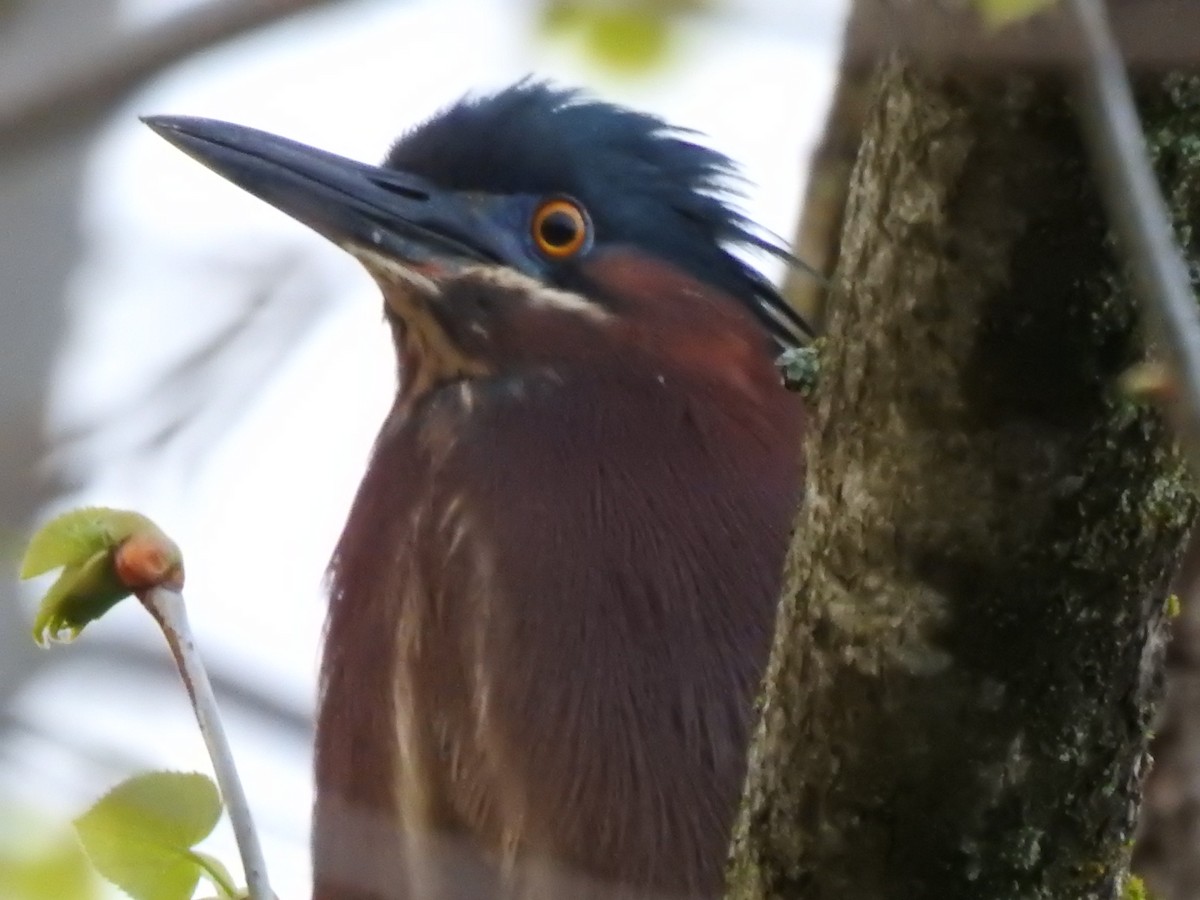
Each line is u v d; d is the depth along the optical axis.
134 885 5.59
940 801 5.03
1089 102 3.90
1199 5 4.25
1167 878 8.24
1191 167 4.49
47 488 6.35
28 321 9.79
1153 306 3.80
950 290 4.64
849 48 5.06
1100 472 4.73
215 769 5.21
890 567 4.89
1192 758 8.25
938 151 4.57
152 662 6.39
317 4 3.77
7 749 6.07
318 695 8.12
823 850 5.15
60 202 10.15
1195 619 8.29
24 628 9.02
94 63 3.74
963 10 4.28
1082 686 4.94
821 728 5.07
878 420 4.84
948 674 4.91
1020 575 4.82
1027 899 5.10
